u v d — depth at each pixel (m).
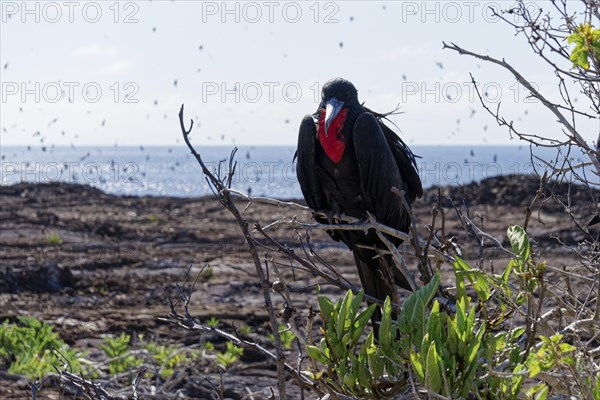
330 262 25.97
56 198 44.50
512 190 39.00
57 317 18.58
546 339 5.14
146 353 14.14
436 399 5.28
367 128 8.46
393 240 8.93
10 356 14.44
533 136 6.27
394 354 5.66
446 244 6.86
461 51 6.29
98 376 13.30
